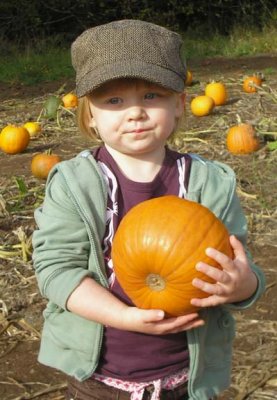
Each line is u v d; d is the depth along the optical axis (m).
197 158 1.31
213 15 9.33
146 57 1.20
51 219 1.24
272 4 9.30
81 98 1.30
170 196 1.19
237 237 1.28
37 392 1.83
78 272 1.21
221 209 1.27
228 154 3.60
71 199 1.23
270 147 3.62
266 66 6.67
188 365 1.26
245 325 2.06
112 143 1.24
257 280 1.20
